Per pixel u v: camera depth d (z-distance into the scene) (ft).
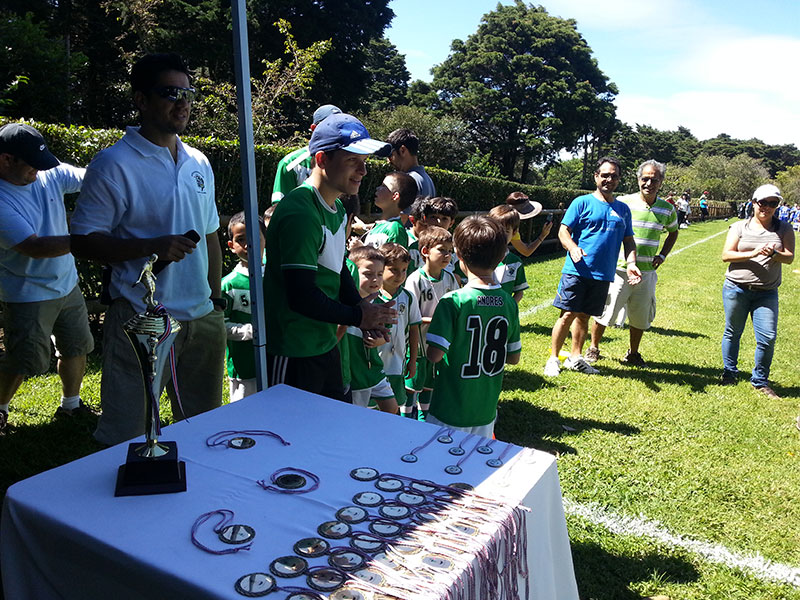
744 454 14.37
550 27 170.91
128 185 7.98
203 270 8.95
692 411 16.98
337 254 8.68
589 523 10.89
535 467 5.82
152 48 72.28
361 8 92.22
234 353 10.93
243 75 8.04
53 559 4.78
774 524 11.35
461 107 165.17
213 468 5.53
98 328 18.63
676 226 20.39
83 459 5.57
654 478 12.75
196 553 4.32
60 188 12.01
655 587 9.30
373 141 7.98
